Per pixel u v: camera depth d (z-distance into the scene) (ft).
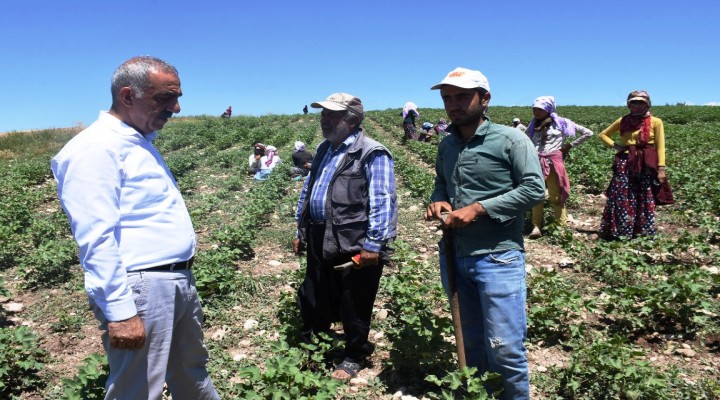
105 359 12.12
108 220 7.84
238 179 44.47
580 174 40.86
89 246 7.70
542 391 12.60
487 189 10.43
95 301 7.96
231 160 56.54
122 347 7.94
